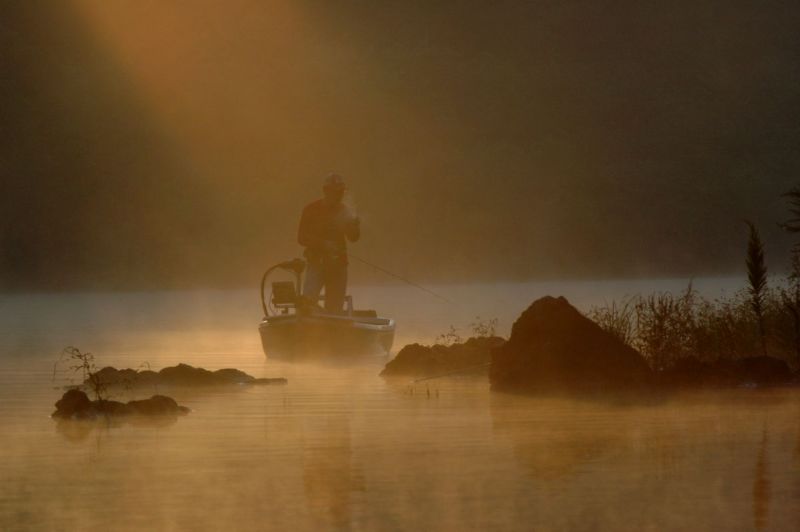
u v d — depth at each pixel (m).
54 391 48.25
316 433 36.47
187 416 40.59
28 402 44.62
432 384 50.59
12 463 31.91
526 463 31.36
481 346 56.69
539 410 41.47
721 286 150.50
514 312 106.69
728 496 27.39
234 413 41.22
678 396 44.72
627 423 38.06
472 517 25.72
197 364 61.50
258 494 28.09
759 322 52.28
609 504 26.80
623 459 31.80
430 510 26.39
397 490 28.41
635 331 58.28
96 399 45.03
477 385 49.97
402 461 31.83
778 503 26.80
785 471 30.11
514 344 48.50
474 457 32.16
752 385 46.78
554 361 47.09
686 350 53.19
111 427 38.03
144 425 38.50
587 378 46.75
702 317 58.12
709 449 33.12
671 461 31.41
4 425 38.81
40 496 27.97
